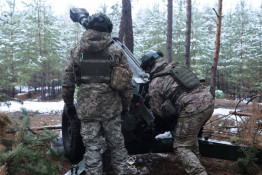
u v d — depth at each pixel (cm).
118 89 269
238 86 2205
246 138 369
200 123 291
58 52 2317
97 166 266
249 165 344
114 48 276
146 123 335
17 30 2091
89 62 266
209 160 397
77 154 367
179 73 303
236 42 2250
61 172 344
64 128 410
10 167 263
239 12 2314
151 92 310
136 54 2441
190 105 289
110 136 279
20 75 1948
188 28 1392
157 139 370
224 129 576
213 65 1094
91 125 273
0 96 339
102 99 269
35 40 2125
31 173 275
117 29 2289
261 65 2100
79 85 277
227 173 345
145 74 355
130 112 324
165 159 390
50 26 2206
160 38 2253
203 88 305
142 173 335
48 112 1209
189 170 282
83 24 322
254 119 384
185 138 294
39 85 2752
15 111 1175
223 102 1563
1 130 331
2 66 1972
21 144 281
